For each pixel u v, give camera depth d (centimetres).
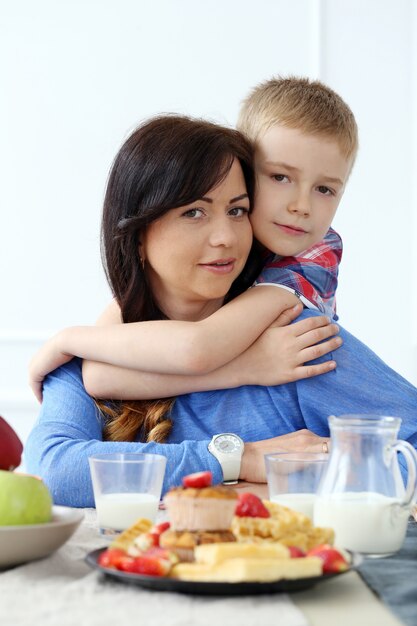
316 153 182
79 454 161
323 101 186
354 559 103
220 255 175
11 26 422
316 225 189
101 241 191
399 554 116
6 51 422
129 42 418
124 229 178
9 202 423
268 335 183
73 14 420
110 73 419
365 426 117
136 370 180
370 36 410
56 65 421
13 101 422
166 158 172
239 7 414
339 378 184
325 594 95
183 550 98
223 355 176
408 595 92
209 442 163
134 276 185
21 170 422
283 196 184
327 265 199
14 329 422
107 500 123
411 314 406
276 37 413
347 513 114
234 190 175
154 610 87
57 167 422
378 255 408
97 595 93
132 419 182
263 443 169
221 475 159
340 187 191
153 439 179
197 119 183
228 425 184
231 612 87
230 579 91
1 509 108
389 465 117
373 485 116
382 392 184
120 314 196
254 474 165
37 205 422
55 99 421
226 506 100
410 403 184
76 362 188
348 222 408
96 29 419
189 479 104
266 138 183
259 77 414
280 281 188
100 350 180
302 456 128
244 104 198
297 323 183
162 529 105
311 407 183
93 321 421
